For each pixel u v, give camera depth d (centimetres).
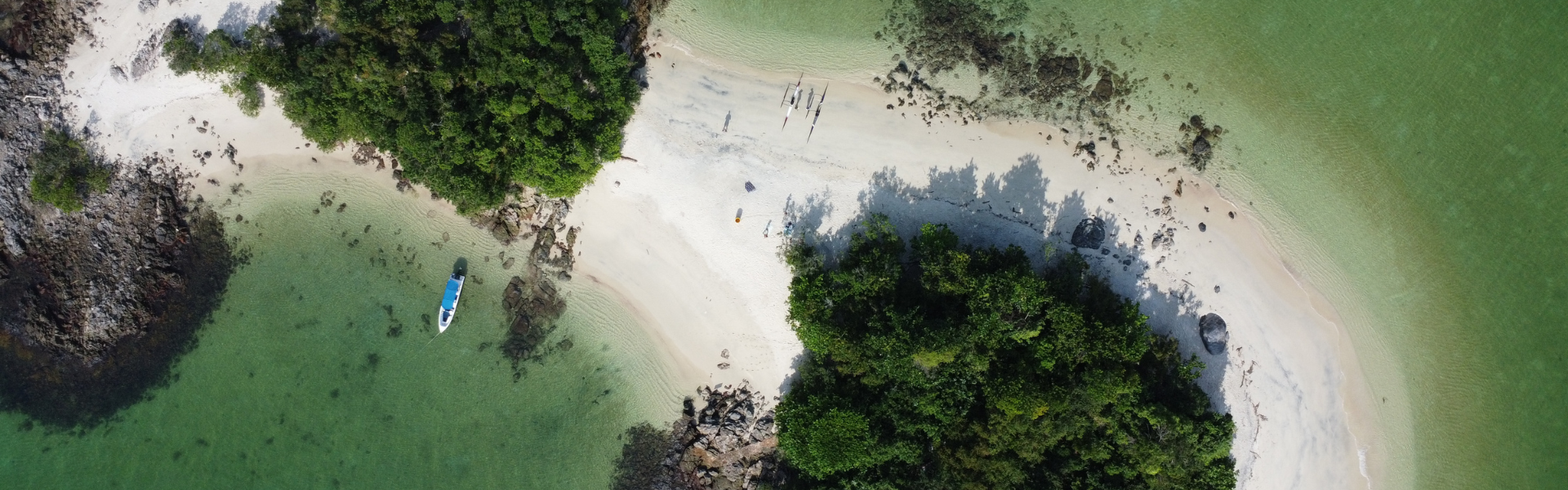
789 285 3634
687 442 3747
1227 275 3600
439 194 3509
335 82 3281
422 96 3312
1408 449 3625
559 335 3753
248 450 3753
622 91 3406
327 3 3284
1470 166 3550
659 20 3662
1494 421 3597
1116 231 3584
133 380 3722
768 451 3719
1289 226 3594
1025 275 3209
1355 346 3609
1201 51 3572
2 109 3581
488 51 3275
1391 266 3584
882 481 3269
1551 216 3544
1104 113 3594
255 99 3544
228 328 3734
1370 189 3572
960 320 3253
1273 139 3578
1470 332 3578
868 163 3612
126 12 3622
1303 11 3566
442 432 3750
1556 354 3566
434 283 3734
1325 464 3622
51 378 3694
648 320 3728
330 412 3750
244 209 3712
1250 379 3612
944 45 3606
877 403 3322
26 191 3606
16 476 3709
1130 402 3206
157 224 3666
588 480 3781
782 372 3684
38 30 3609
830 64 3631
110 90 3631
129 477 3731
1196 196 3594
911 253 3538
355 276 3731
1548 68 3525
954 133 3606
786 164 3631
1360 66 3562
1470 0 3541
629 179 3669
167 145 3662
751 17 3650
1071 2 3588
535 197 3684
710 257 3675
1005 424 3161
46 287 3647
